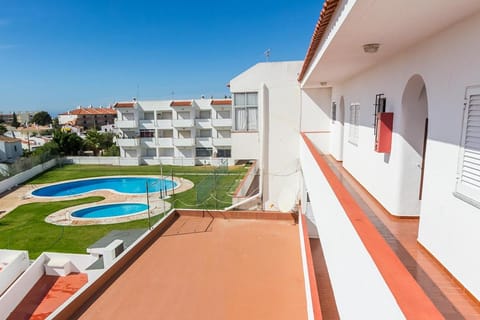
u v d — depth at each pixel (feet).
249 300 17.81
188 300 17.87
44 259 36.29
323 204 13.21
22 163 96.22
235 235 28.07
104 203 69.87
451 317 8.50
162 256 23.71
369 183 20.61
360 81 23.43
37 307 30.60
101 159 124.57
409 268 11.00
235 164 119.55
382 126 16.69
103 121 272.92
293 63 39.78
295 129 40.47
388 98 17.30
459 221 9.87
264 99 40.32
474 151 9.17
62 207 66.64
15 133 225.76
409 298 4.62
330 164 31.81
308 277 17.16
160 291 18.80
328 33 14.24
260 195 39.93
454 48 10.30
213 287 19.30
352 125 25.94
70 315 16.47
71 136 139.64
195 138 128.47
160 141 128.36
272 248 25.27
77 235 50.03
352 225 7.44
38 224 55.57
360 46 14.66
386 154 17.28
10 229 52.95
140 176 97.76
